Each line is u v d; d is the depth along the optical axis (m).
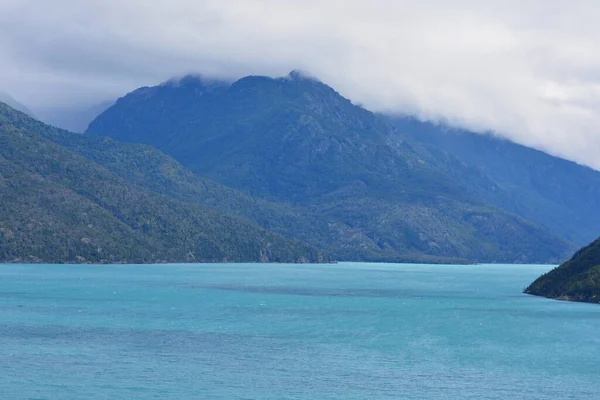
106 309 194.00
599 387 113.19
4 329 153.75
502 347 145.12
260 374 117.44
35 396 103.50
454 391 109.62
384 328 168.50
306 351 136.62
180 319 176.12
